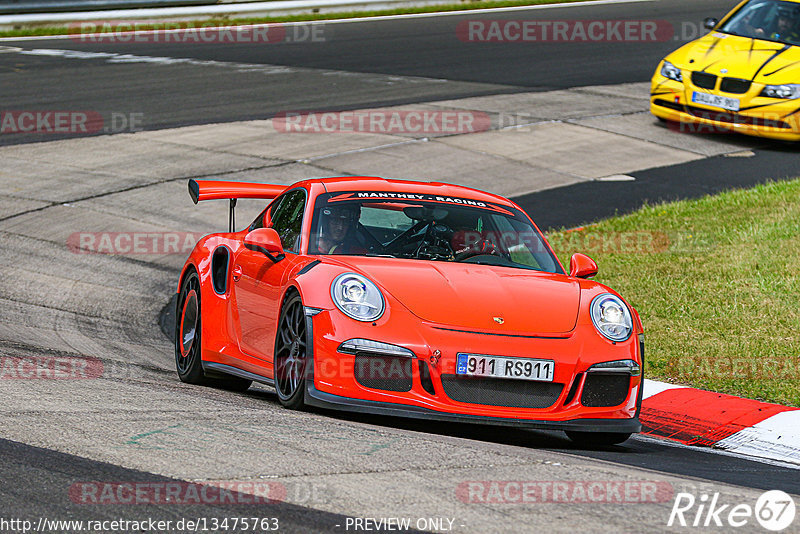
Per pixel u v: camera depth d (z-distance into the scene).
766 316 31.67
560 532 13.32
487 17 99.94
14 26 91.31
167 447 16.58
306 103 66.06
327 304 20.28
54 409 18.91
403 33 91.88
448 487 15.12
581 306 21.44
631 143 59.59
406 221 23.98
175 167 53.19
